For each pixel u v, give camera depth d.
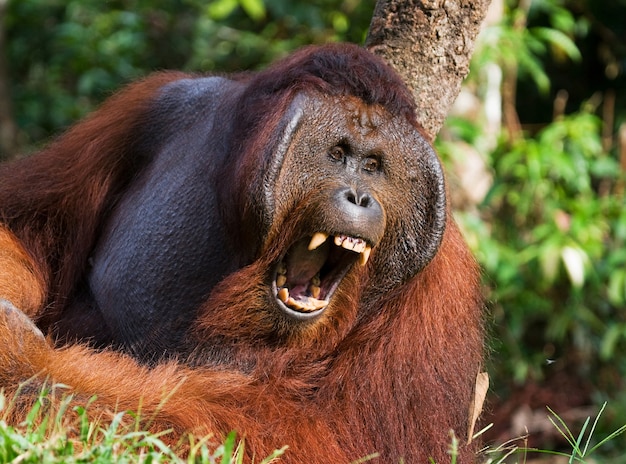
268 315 8.65
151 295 9.20
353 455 8.48
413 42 10.38
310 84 8.51
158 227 9.27
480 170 20.33
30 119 25.38
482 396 9.60
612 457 17.70
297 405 8.47
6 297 8.71
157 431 7.62
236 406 8.25
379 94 8.59
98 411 7.50
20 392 7.52
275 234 8.44
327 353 8.89
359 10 23.55
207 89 9.86
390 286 8.95
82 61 25.17
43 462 6.14
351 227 8.16
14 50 26.41
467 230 18.80
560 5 25.28
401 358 8.80
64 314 9.81
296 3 23.94
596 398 19.75
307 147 8.43
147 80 10.66
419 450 8.74
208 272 9.05
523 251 19.55
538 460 17.27
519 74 24.08
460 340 9.15
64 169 10.02
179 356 9.05
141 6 26.33
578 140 19.80
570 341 21.53
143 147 9.98
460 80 10.60
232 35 25.77
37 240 9.78
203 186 9.20
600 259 20.17
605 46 26.52
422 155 8.74
